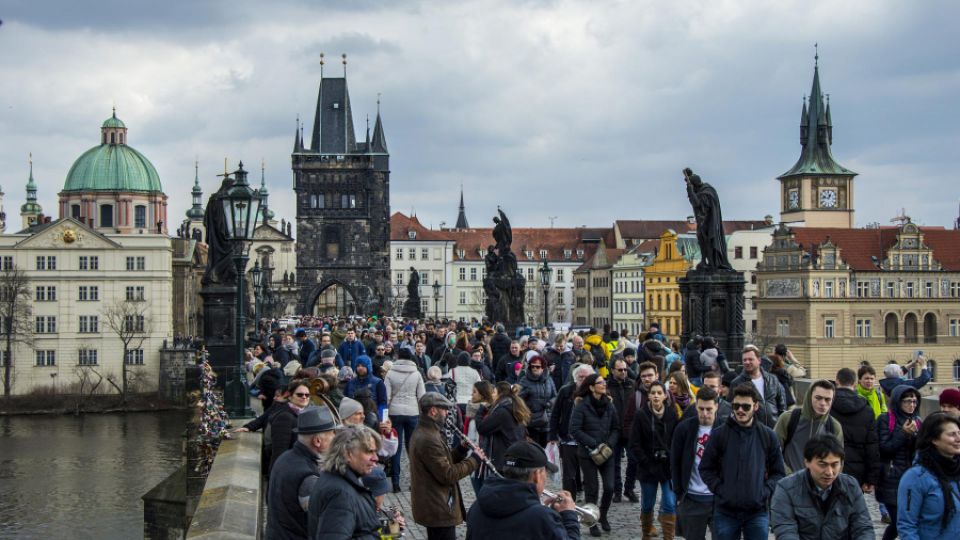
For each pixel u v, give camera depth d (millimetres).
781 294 145625
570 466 25266
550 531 12336
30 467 103625
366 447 12961
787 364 28344
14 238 165875
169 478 36281
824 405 18484
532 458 12625
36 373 164875
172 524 35844
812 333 140375
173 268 189750
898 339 142750
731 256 169875
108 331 166875
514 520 12375
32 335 163375
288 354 41594
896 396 19719
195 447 28594
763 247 170000
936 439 14492
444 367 38188
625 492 26359
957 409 18047
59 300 166000
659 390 21328
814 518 14219
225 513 15570
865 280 142125
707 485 17219
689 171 41531
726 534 17062
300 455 14734
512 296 72250
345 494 12781
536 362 27766
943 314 144375
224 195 30812
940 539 14445
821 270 140500
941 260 145375
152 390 166375
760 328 149625
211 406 27219
